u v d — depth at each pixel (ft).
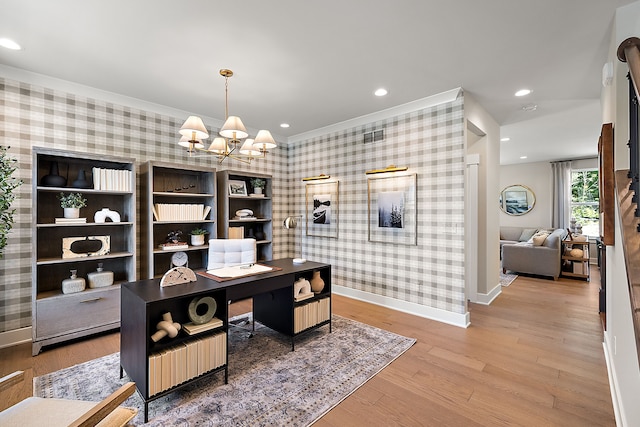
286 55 8.32
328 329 10.34
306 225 16.51
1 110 8.91
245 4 6.26
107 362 8.00
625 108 6.18
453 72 9.36
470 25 7.01
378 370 7.70
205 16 6.64
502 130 16.19
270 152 16.70
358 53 8.23
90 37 7.43
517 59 8.57
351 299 13.98
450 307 10.96
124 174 10.36
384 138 12.94
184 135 8.26
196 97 11.28
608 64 7.00
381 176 13.03
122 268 11.05
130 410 4.09
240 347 8.96
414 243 11.94
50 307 8.66
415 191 11.85
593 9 6.41
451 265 10.93
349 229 14.37
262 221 15.19
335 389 6.88
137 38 7.48
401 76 9.62
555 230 22.72
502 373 7.59
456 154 10.75
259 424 5.75
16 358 8.22
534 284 17.03
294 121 14.32
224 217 13.37
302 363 8.02
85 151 10.41
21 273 9.26
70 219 9.25
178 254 11.98
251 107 12.40
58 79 9.73
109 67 8.97
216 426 5.69
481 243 13.42
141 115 11.76
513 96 11.34
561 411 6.17
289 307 8.96
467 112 10.95
